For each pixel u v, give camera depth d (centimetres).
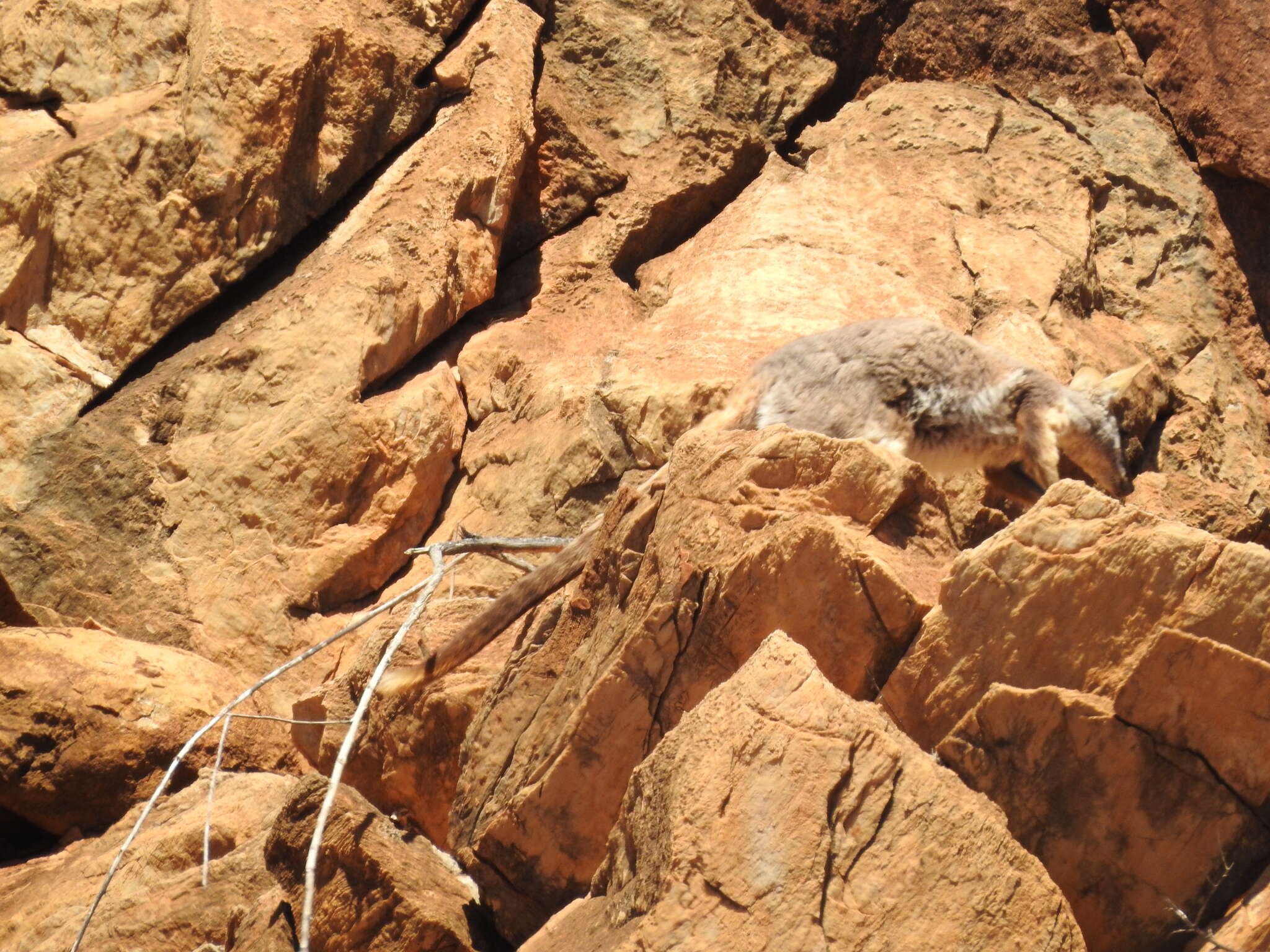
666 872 700
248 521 1764
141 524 1783
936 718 821
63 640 1591
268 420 1792
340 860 899
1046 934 703
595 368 1791
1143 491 1656
